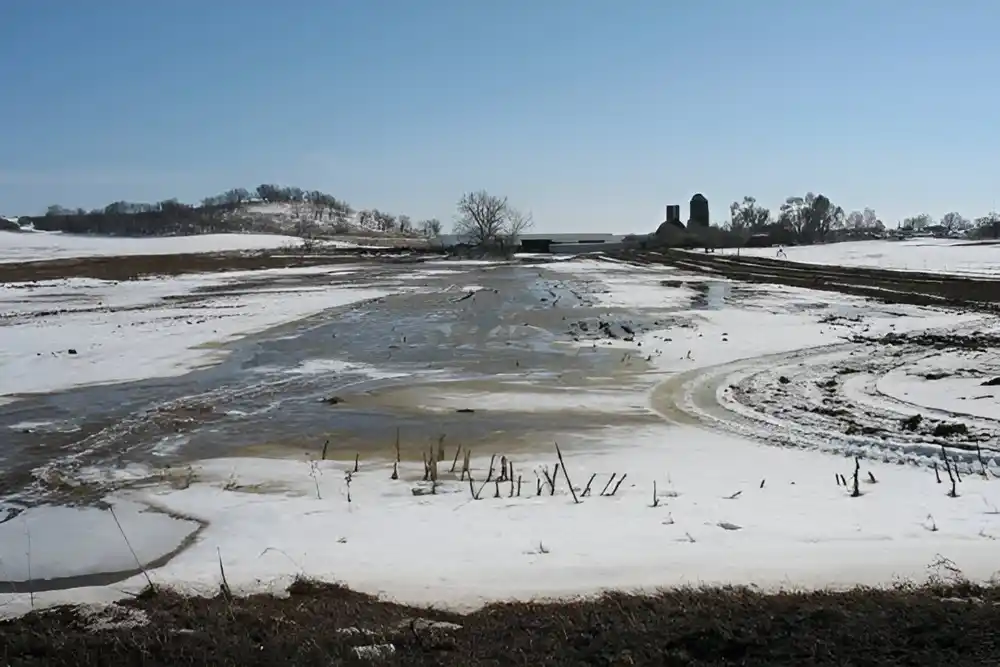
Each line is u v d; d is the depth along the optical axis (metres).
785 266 67.00
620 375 21.86
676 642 6.00
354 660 5.79
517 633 6.24
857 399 18.48
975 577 7.32
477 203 119.94
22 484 12.18
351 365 23.53
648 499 10.58
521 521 9.45
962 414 16.69
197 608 6.98
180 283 56.19
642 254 96.94
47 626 6.71
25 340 27.58
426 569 7.76
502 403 18.39
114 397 19.05
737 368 22.72
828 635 6.08
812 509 9.95
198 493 11.30
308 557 8.30
